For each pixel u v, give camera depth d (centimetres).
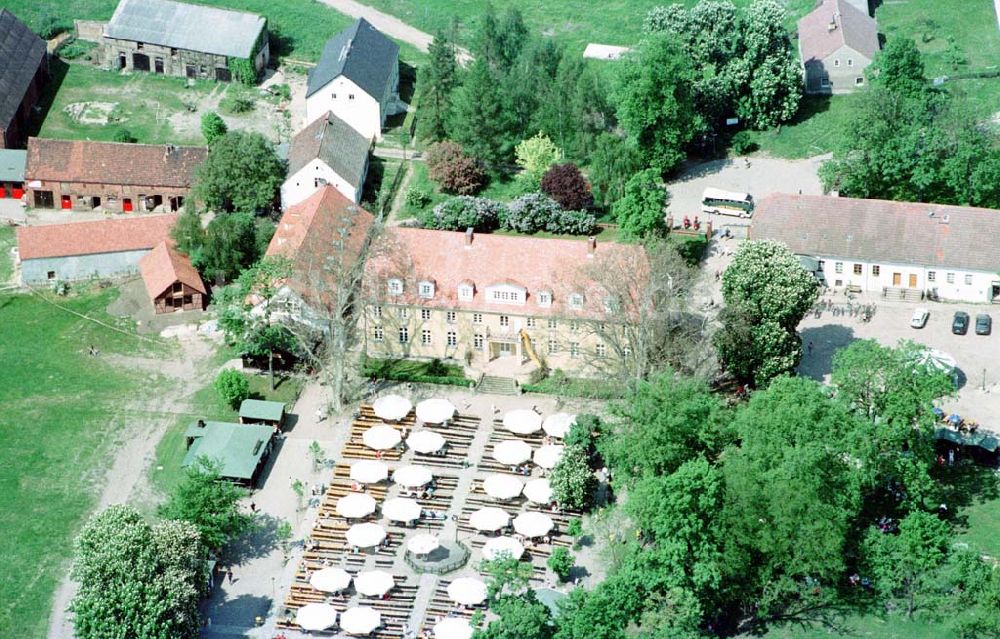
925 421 16150
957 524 16462
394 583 15975
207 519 15988
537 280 18600
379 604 15738
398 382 18750
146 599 14712
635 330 17700
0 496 17188
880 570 15675
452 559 16200
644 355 17488
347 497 16775
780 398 16175
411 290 18762
